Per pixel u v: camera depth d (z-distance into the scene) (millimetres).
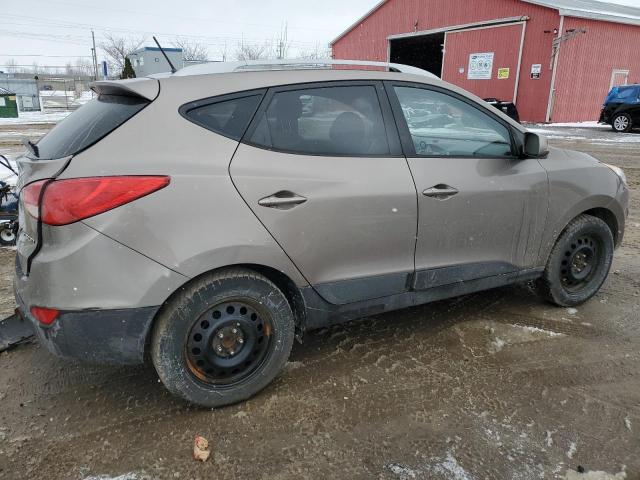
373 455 2334
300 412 2631
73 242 2178
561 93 22047
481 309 3828
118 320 2260
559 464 2275
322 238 2637
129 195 2199
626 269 4711
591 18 21250
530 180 3299
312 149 2656
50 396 2754
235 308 2535
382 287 2914
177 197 2283
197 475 2217
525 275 3523
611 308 3857
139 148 2291
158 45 3139
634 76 23953
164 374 2426
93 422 2551
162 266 2273
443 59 26484
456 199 3004
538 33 21766
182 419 2572
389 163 2832
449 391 2809
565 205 3508
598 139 16078
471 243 3158
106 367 3035
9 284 4277
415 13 27625
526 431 2490
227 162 2418
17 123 23344
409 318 3676
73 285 2193
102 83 2486
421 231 2936
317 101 2717
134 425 2529
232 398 2629
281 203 2494
